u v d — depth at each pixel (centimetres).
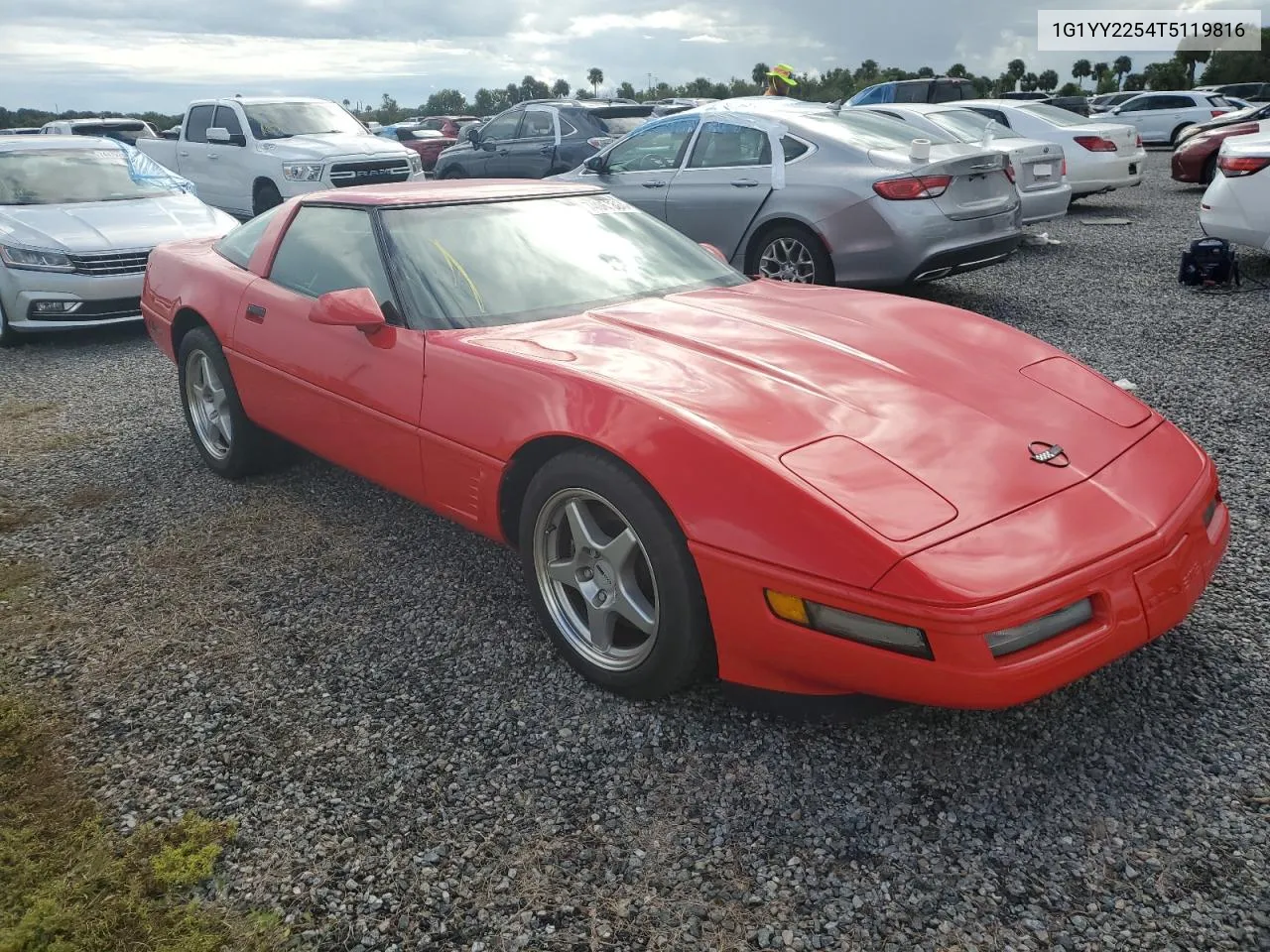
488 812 229
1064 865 205
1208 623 291
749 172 719
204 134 1327
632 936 193
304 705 275
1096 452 243
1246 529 350
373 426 336
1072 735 245
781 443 232
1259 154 714
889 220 649
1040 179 977
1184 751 237
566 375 270
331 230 378
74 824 230
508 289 334
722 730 255
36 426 554
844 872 206
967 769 236
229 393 425
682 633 246
